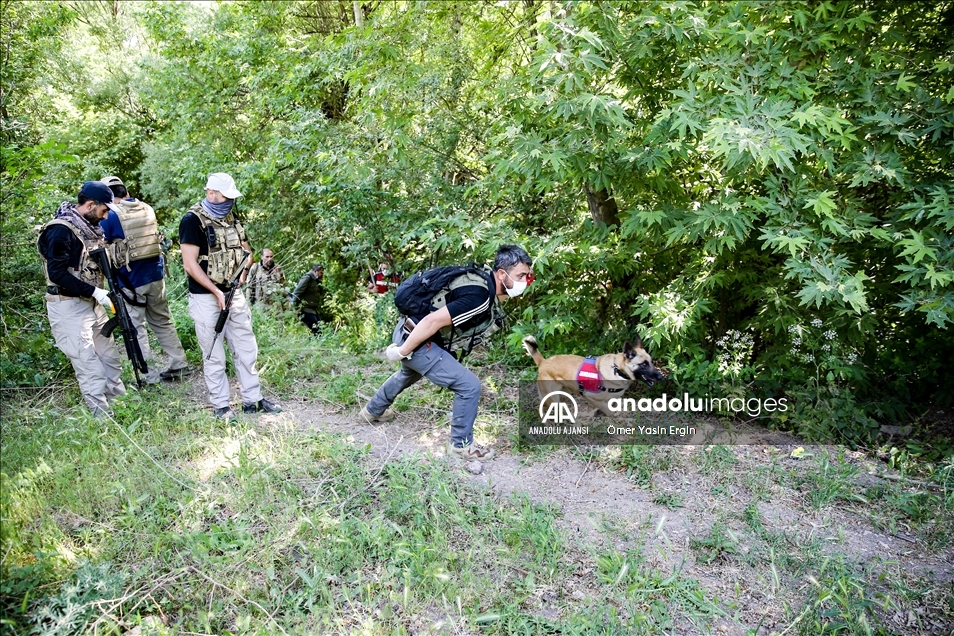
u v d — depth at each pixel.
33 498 3.17
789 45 4.62
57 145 4.84
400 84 5.82
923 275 4.07
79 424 4.03
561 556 3.12
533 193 6.57
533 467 4.06
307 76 7.99
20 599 2.55
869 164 4.17
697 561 3.22
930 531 3.59
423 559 2.93
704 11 4.52
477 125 6.82
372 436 4.32
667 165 4.46
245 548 2.88
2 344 5.28
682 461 4.22
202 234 4.17
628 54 4.58
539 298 5.97
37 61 8.00
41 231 4.02
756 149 3.61
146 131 15.63
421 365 3.89
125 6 15.77
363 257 7.75
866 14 4.38
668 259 5.65
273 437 4.09
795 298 4.89
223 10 10.74
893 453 4.43
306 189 7.54
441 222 5.89
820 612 2.88
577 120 4.53
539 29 4.47
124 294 4.69
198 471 3.64
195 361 5.62
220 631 2.56
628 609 2.82
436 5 6.09
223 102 10.27
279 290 8.06
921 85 4.49
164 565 2.85
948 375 5.31
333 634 2.60
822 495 3.81
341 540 2.95
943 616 2.95
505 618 2.70
